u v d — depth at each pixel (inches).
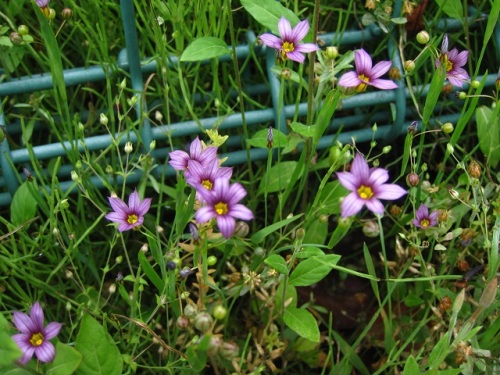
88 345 5.0
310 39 5.8
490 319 5.8
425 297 6.3
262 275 5.6
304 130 5.5
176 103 6.5
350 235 7.2
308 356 6.4
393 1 6.6
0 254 6.0
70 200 6.4
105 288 6.5
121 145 6.5
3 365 4.5
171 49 6.4
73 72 6.1
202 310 5.3
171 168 6.5
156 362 6.2
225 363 6.0
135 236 6.8
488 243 5.6
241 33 7.0
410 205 6.8
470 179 5.6
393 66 6.6
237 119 6.3
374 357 6.7
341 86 5.0
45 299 6.2
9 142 6.5
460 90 6.9
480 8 6.7
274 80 6.3
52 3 6.6
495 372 5.4
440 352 4.9
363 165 4.4
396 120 6.4
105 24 6.7
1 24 6.6
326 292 6.9
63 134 6.7
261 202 7.0
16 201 5.9
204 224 5.0
